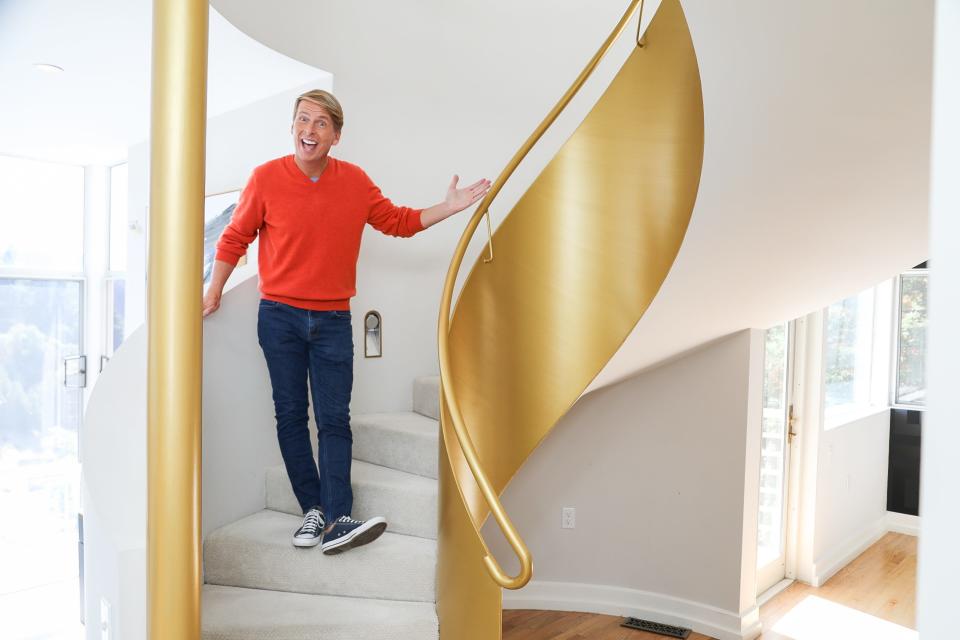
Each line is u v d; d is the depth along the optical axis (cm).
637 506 406
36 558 515
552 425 260
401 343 360
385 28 339
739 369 385
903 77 217
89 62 344
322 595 252
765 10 201
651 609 401
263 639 227
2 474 541
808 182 259
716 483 389
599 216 252
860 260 343
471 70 365
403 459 294
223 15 265
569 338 257
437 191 364
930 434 58
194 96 170
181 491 171
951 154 57
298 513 286
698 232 259
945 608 57
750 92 222
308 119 238
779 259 306
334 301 255
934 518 58
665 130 240
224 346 275
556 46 376
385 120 346
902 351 592
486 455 263
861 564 509
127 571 209
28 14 292
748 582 388
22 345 553
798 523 475
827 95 222
